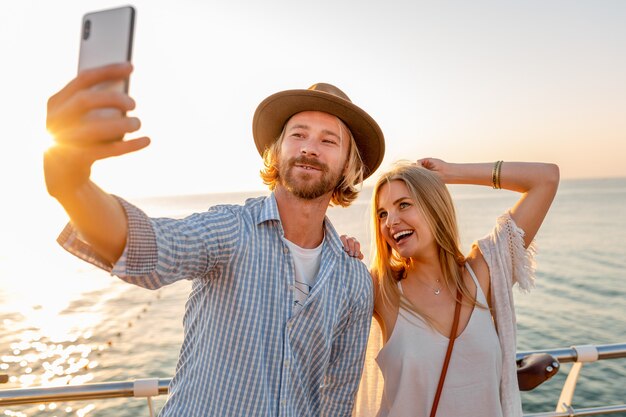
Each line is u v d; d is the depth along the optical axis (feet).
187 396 5.83
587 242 179.11
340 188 7.31
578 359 8.32
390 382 7.68
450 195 8.13
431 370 7.39
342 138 6.88
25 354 77.92
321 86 7.11
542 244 177.68
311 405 6.44
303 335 6.10
